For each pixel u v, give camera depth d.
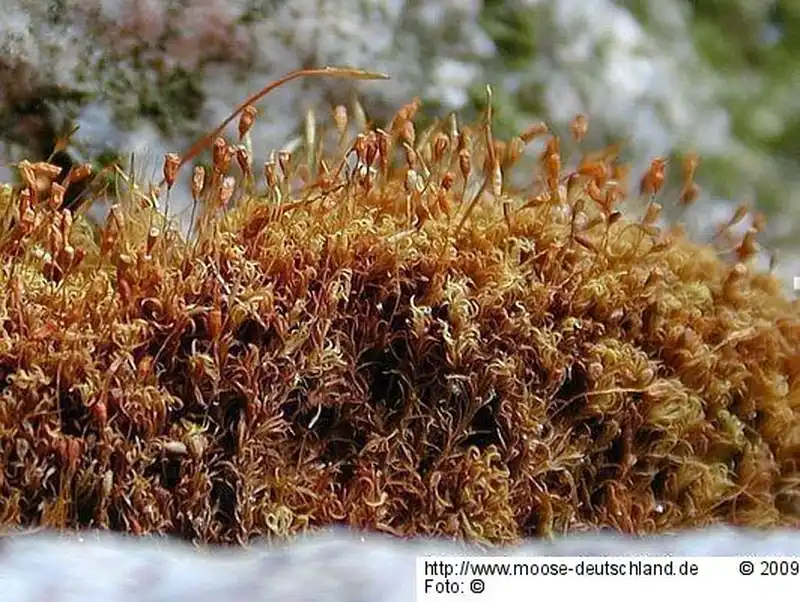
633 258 0.09
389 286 0.08
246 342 0.08
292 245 0.08
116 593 0.08
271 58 0.11
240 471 0.08
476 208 0.09
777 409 0.09
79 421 0.08
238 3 0.11
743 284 0.09
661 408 0.09
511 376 0.08
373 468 0.08
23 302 0.08
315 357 0.08
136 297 0.08
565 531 0.09
